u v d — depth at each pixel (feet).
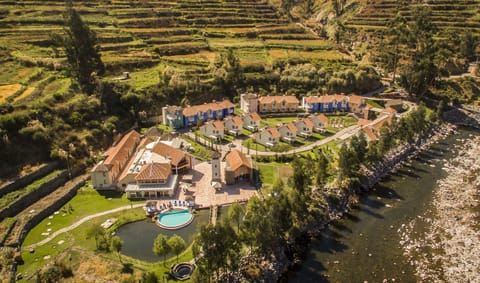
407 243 244.42
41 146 315.37
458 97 532.32
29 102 357.20
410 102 515.91
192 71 519.19
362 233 254.47
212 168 303.89
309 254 233.35
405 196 302.66
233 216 229.66
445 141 424.46
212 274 193.98
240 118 416.26
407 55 613.52
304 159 328.70
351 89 529.45
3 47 491.31
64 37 427.74
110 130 382.42
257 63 561.02
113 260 213.66
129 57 536.01
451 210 282.36
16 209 258.57
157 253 202.28
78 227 247.91
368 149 328.90
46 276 193.26
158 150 331.36
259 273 207.00
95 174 296.51
